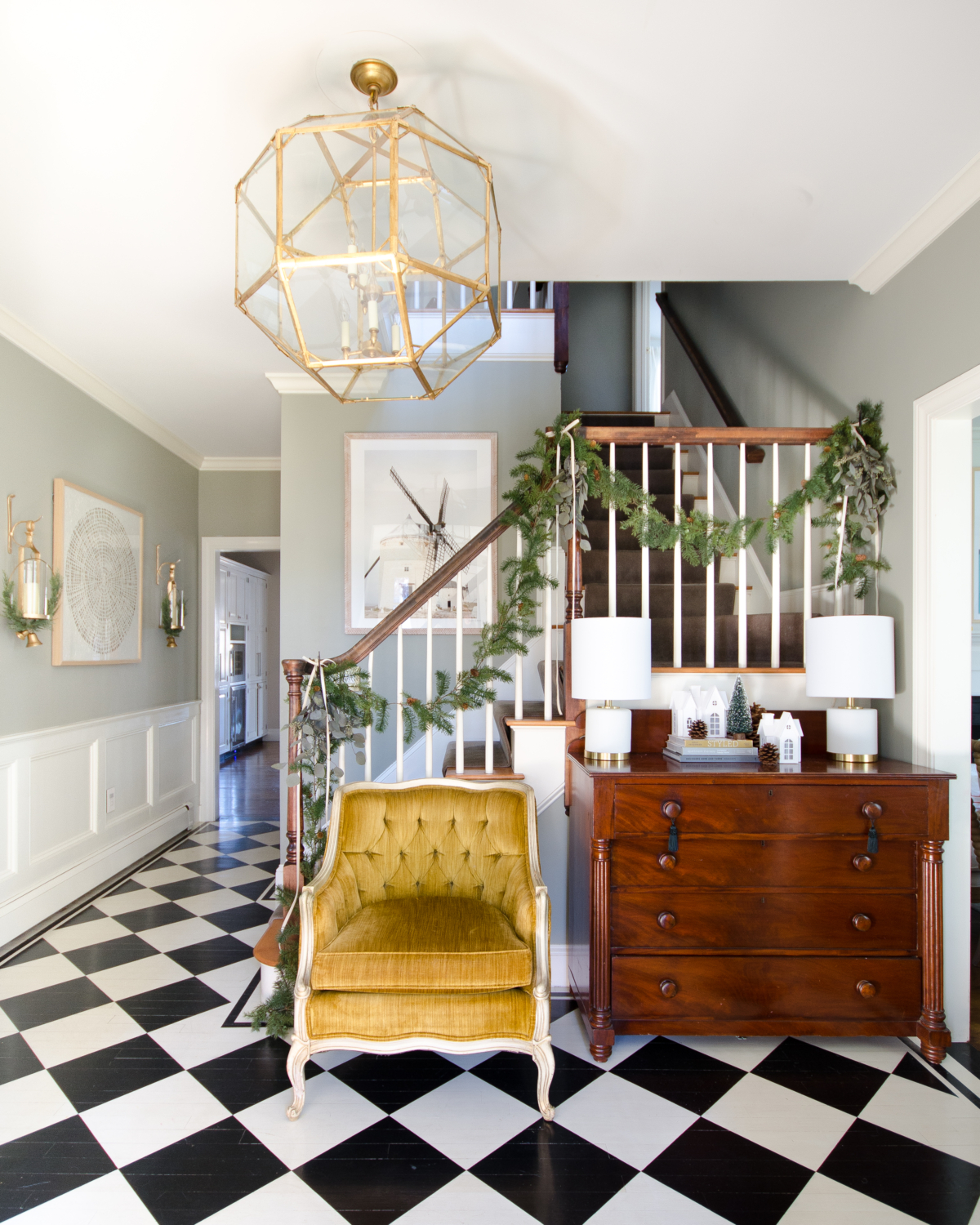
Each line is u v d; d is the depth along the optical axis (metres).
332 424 4.08
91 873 3.99
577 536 2.83
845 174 2.28
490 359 4.09
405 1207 1.67
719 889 2.31
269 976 2.57
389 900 2.36
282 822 3.96
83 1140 1.90
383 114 1.50
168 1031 2.47
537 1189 1.73
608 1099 2.09
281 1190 1.72
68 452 3.81
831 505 2.84
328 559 4.05
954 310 2.38
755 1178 1.77
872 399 2.87
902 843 2.33
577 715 2.82
